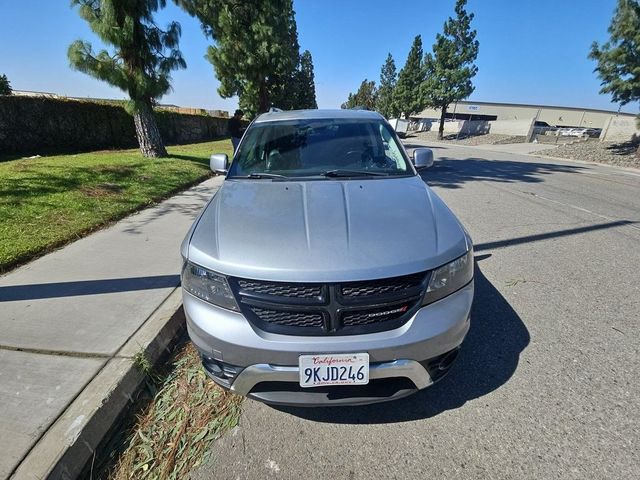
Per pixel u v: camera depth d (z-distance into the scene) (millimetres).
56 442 1739
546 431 1883
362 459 1772
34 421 1850
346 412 2061
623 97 13891
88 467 1792
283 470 1731
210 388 2275
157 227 4863
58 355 2322
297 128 3391
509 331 2730
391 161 3092
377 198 2381
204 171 8891
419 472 1698
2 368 2207
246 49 15906
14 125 11852
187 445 1896
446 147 22719
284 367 1765
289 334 1757
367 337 1738
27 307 2869
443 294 1880
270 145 3227
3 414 1889
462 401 2100
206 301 1888
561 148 19141
